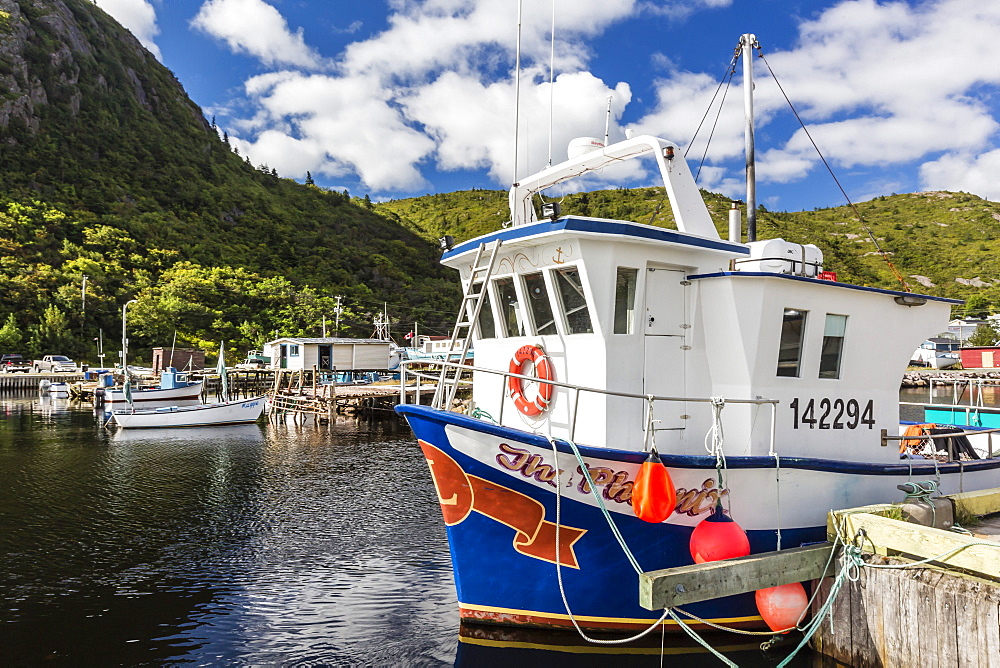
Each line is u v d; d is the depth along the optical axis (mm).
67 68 159750
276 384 43906
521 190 9016
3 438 28797
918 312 8469
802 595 6539
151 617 8742
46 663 7398
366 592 9617
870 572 6074
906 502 6902
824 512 7184
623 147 8117
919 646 5668
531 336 7645
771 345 7184
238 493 17125
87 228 98312
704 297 7395
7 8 158125
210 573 10609
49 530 13414
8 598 9523
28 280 75875
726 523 6301
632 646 6828
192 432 30938
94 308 76000
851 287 7617
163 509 15328
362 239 154000
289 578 10320
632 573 6637
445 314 107625
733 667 6305
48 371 60750
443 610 8836
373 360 49375
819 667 6527
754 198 9320
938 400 44031
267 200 162375
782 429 7391
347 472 20172
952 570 5699
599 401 6902
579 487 6234
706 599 5855
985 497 7512
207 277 92812
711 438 7379
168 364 63219
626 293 7074
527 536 6484
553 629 6789
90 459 22812
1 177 109062
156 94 195000
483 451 6109
